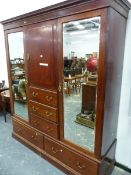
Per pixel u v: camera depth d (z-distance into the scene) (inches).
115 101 65.5
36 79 75.7
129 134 72.0
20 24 75.9
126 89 68.3
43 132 80.1
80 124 66.1
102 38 49.3
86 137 65.1
